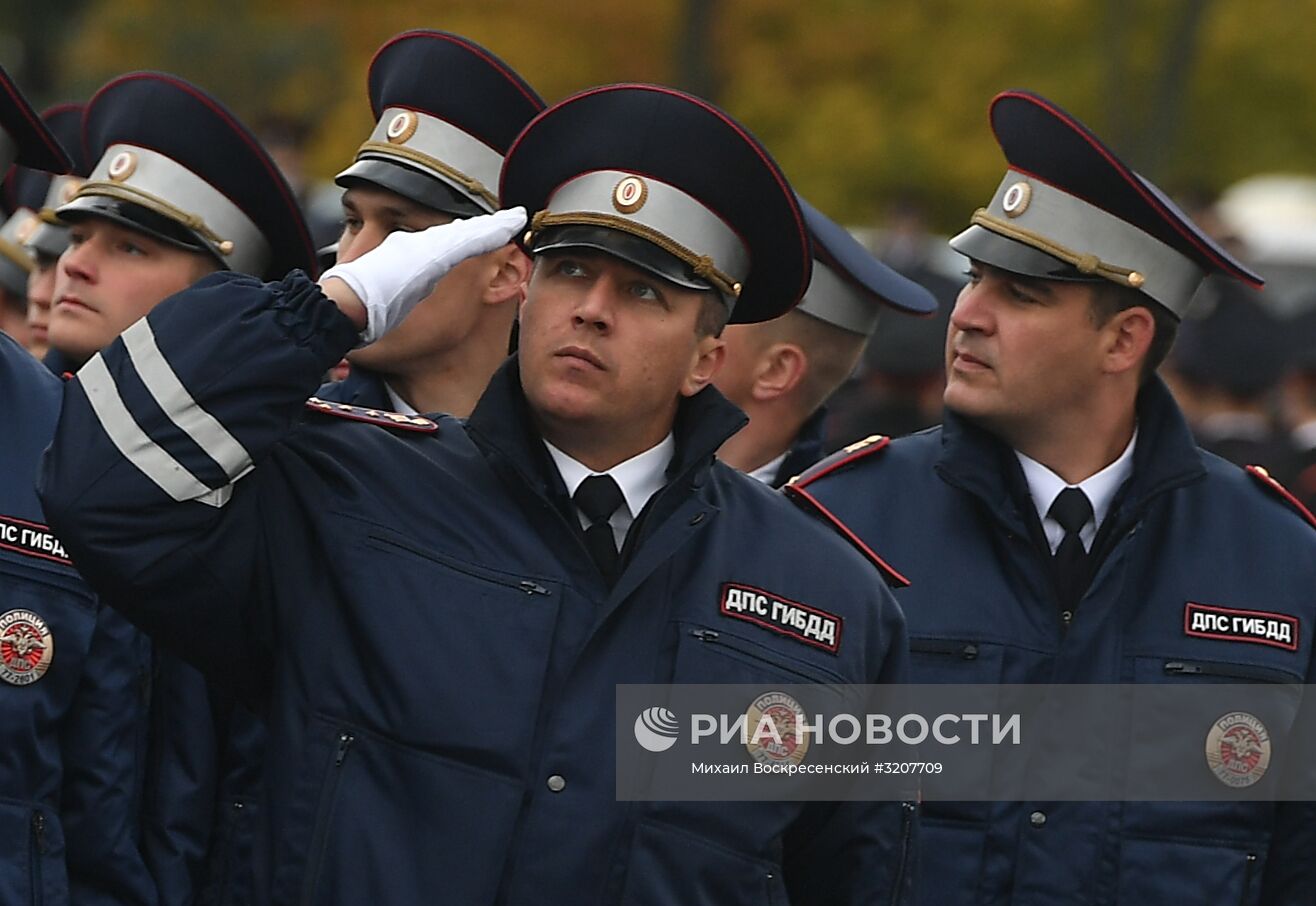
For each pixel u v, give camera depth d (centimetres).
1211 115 6575
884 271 1894
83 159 1931
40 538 1361
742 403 1841
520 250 1591
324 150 5334
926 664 1518
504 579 1221
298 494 1218
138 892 1402
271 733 1212
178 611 1188
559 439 1262
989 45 6178
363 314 1190
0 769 1341
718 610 1252
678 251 1233
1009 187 1552
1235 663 1534
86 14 7156
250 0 5434
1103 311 1536
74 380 1171
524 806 1195
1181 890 1507
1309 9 6506
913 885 1327
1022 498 1543
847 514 1559
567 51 5581
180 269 1590
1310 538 1584
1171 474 1548
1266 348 2867
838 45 6138
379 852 1177
